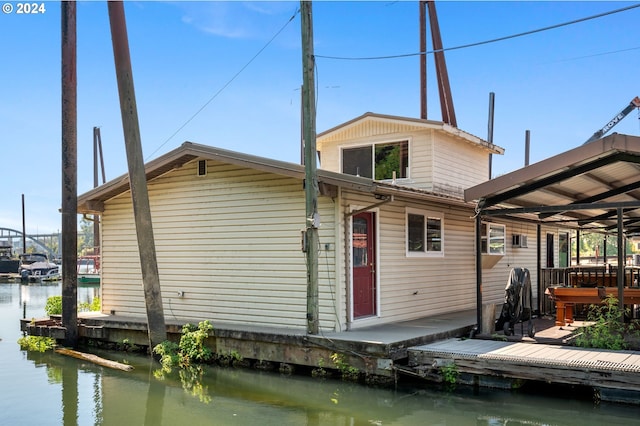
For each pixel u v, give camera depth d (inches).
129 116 384.8
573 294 381.4
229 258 411.2
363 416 262.2
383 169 529.0
